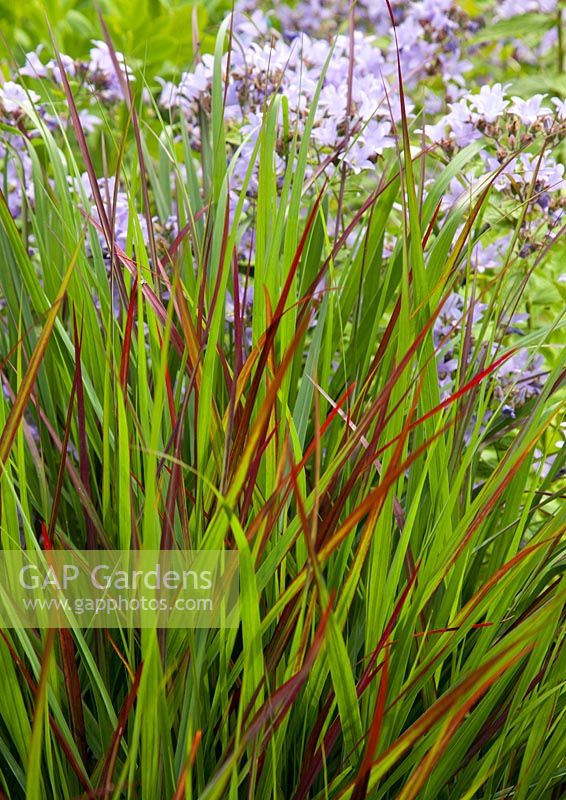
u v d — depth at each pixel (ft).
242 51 5.84
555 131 5.59
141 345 4.75
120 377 4.87
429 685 4.86
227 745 4.70
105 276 5.24
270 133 4.95
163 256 5.58
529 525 5.37
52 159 5.20
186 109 6.02
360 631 4.96
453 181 5.71
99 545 4.96
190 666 4.68
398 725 4.77
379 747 4.74
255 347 4.78
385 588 4.75
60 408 5.26
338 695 4.66
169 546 4.70
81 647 4.70
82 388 4.94
